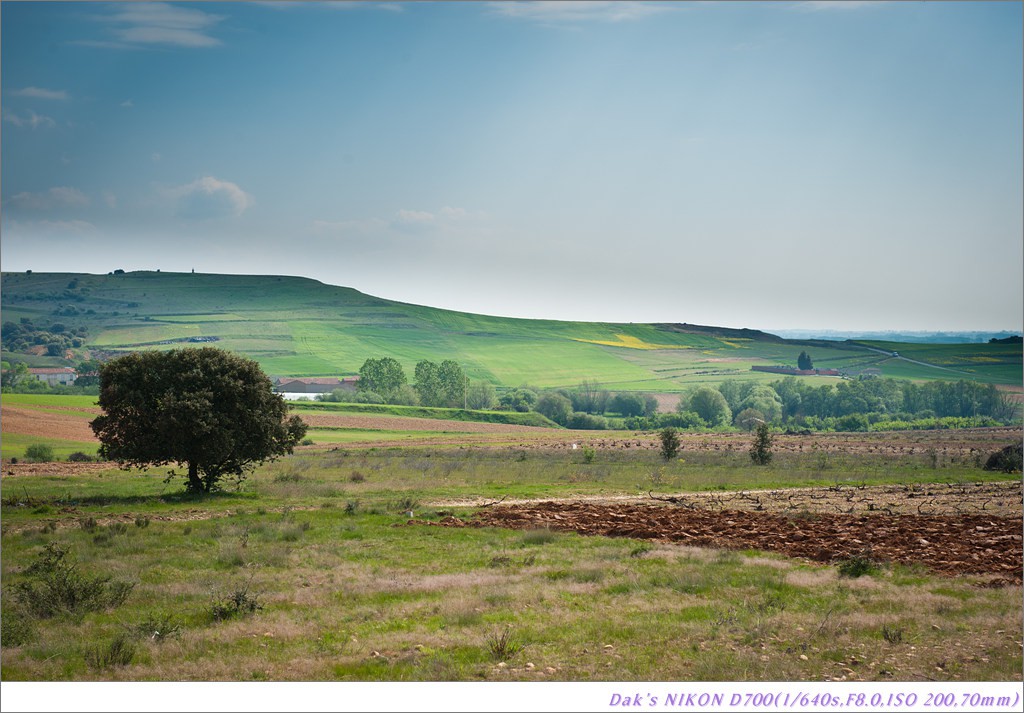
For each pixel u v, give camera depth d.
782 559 23.86
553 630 15.72
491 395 183.25
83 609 17.86
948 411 182.88
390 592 19.20
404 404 167.62
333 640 15.39
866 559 22.33
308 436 107.56
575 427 163.75
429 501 39.41
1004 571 21.75
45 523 31.39
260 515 33.44
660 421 165.00
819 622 16.08
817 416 184.75
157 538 27.38
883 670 13.48
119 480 48.88
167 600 18.86
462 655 14.32
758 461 62.53
